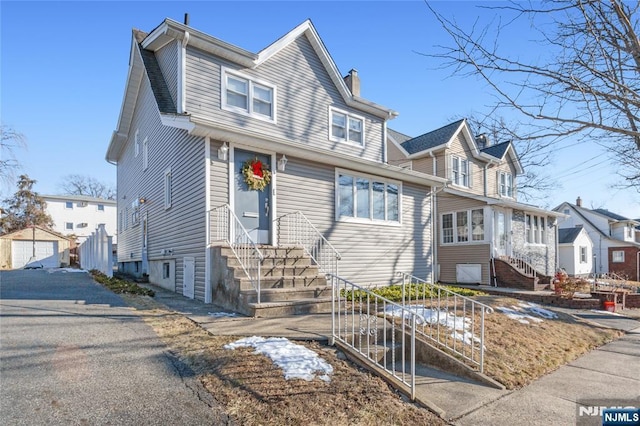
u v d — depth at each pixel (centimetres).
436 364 498
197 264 833
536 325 699
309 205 1000
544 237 1936
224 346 446
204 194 815
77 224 3425
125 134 1585
